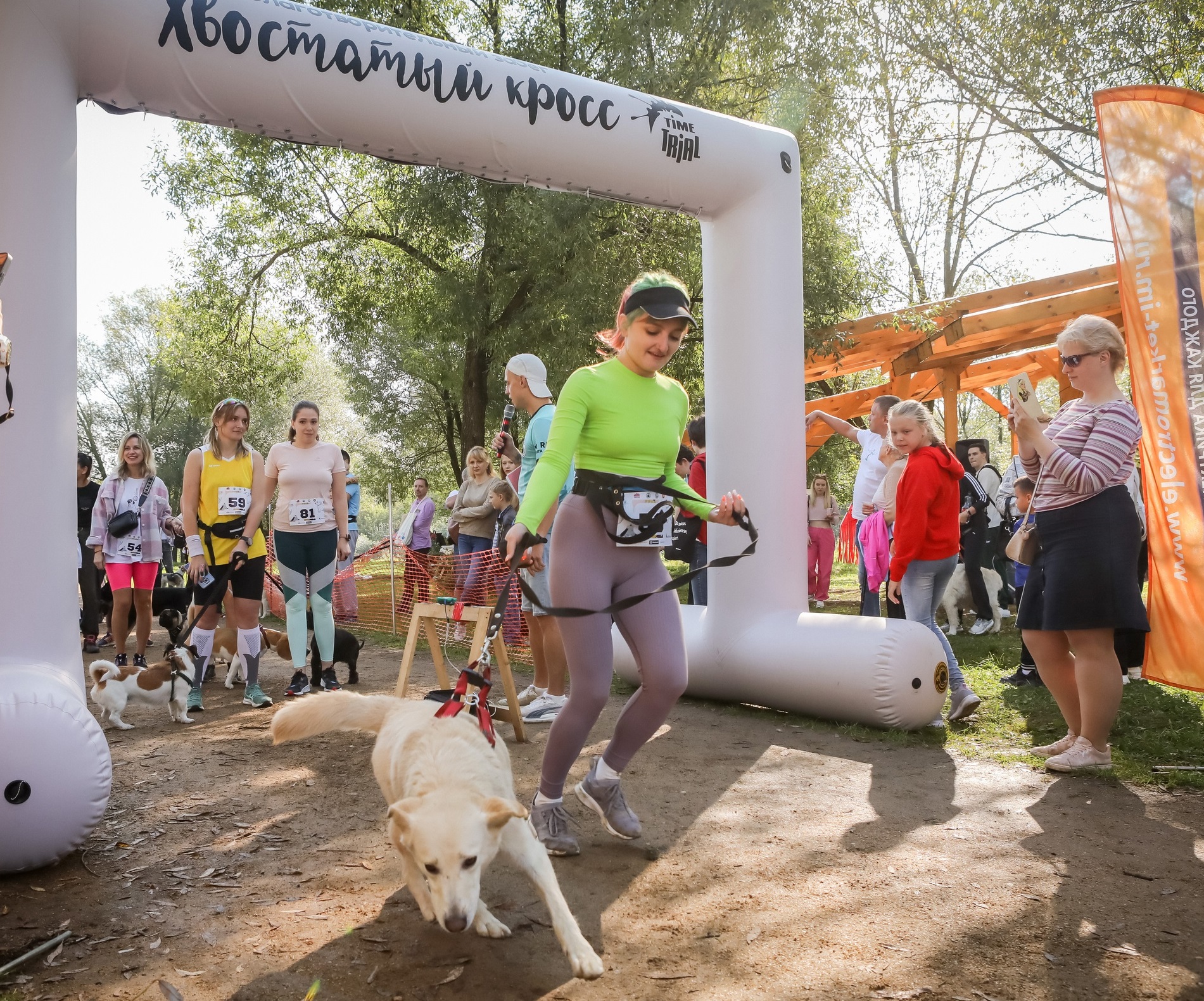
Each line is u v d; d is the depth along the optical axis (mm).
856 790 3863
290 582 5930
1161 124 4367
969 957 2396
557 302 13148
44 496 3367
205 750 4672
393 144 4457
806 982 2281
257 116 4145
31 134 3432
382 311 17609
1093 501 3816
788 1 12523
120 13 3717
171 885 2922
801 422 5547
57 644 3377
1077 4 13055
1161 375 4395
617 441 3014
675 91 12469
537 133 4684
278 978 2314
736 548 5418
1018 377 3836
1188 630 4355
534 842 2391
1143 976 2281
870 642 4734
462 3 15812
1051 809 3562
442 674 5172
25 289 3373
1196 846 3150
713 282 5562
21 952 2465
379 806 3719
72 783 2957
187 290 18062
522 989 2260
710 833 3373
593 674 2980
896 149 16703
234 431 5723
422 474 26922
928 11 14109
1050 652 4184
